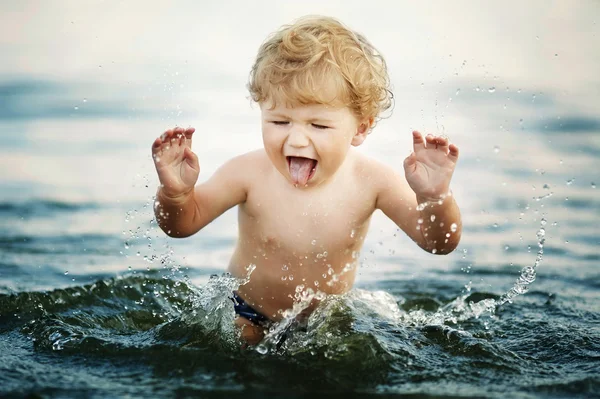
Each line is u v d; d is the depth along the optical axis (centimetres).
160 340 292
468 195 544
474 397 242
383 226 503
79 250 433
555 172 591
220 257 434
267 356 279
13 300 335
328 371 264
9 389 241
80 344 284
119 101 822
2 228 468
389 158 600
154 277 383
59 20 1162
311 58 291
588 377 259
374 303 339
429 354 283
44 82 898
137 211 512
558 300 365
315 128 292
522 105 788
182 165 296
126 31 1110
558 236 472
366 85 306
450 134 693
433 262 434
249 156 330
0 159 623
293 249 319
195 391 244
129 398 236
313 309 328
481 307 350
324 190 317
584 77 887
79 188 558
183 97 842
